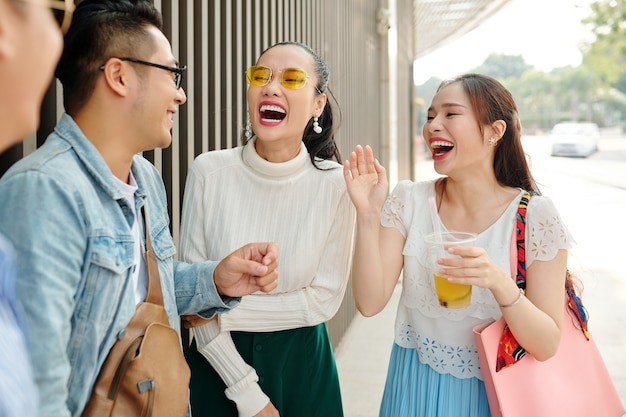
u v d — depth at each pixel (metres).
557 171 23.59
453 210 1.81
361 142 6.69
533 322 1.54
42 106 1.69
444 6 16.12
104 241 1.17
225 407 1.86
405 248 1.80
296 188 1.92
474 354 1.70
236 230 1.88
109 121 1.27
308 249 1.88
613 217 11.88
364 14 7.06
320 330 1.98
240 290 1.59
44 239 1.05
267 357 1.88
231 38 2.93
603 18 41.66
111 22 1.24
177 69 1.33
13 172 1.10
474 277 1.48
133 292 1.29
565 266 1.67
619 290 6.50
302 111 1.86
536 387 1.59
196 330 1.80
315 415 1.93
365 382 4.20
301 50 1.90
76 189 1.14
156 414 1.27
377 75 8.49
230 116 2.89
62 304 1.05
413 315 1.79
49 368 1.01
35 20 0.72
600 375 1.73
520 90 85.88
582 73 72.31
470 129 1.72
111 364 1.21
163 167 2.34
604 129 60.47
